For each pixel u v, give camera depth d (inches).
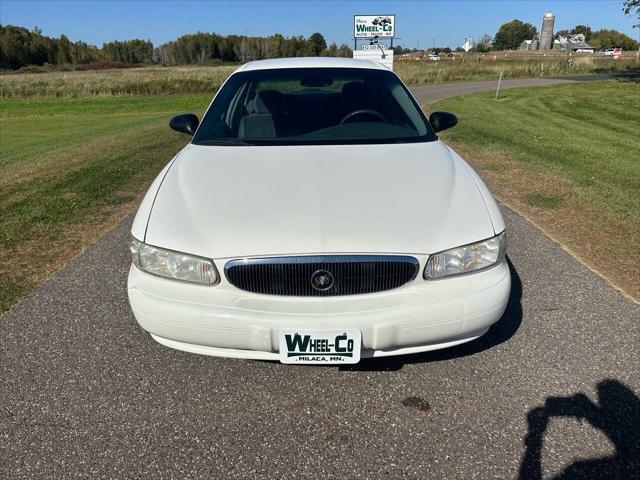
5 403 88.9
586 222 176.1
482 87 986.7
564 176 243.9
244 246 80.7
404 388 92.4
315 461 76.2
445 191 93.8
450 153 116.7
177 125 136.3
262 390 92.4
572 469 73.9
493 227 87.7
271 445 79.4
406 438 80.5
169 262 83.0
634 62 1647.4
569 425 82.4
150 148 331.0
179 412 86.7
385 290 81.4
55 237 169.5
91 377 96.0
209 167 104.3
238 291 81.2
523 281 132.3
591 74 1339.8
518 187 224.1
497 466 74.8
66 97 1158.3
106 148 339.3
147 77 1424.7
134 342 107.6
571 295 124.4
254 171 100.7
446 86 1058.1
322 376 96.0
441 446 78.7
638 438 79.4
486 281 85.2
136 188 231.6
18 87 1221.1
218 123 126.5
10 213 195.8
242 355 85.0
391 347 83.8
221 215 86.6
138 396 90.7
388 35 1034.7
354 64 146.6
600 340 105.6
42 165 290.4
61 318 117.1
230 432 82.2
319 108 127.9
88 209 200.4
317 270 79.6
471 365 98.5
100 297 127.0
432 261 81.7
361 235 81.5
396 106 130.7
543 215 184.9
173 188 97.7
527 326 111.4
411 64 1647.4
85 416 85.7
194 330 82.4
